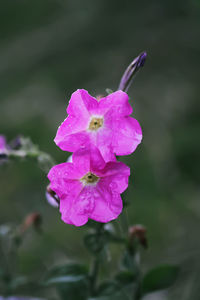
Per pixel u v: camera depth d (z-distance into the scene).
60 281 0.65
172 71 1.41
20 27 1.72
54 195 0.56
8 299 0.71
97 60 1.49
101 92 1.36
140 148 1.17
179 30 1.48
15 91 1.45
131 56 1.46
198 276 0.85
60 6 1.76
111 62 1.46
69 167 0.54
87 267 0.66
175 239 0.95
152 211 1.01
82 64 1.49
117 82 1.39
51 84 1.45
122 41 1.53
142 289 0.66
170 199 1.05
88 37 1.57
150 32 1.51
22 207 1.06
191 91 1.34
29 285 0.81
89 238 0.61
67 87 1.42
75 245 0.95
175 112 1.28
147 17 1.55
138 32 1.52
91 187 0.55
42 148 1.18
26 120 1.31
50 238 0.96
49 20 1.72
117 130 0.54
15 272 0.80
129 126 0.54
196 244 0.92
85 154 0.53
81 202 0.54
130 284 0.66
